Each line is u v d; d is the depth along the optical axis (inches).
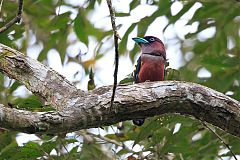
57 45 561.3
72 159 413.7
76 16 520.7
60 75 331.0
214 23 563.5
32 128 283.4
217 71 518.3
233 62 485.7
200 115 323.9
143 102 312.3
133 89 315.6
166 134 435.8
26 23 594.6
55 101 318.0
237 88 512.4
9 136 418.9
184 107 320.2
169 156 471.8
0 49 333.4
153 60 435.2
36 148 395.9
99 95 310.7
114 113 308.2
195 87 321.7
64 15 524.4
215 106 320.2
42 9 579.8
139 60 442.0
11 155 398.3
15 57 331.6
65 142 410.0
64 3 559.2
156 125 414.0
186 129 435.2
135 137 457.1
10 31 486.0
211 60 488.1
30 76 329.4
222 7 551.2
